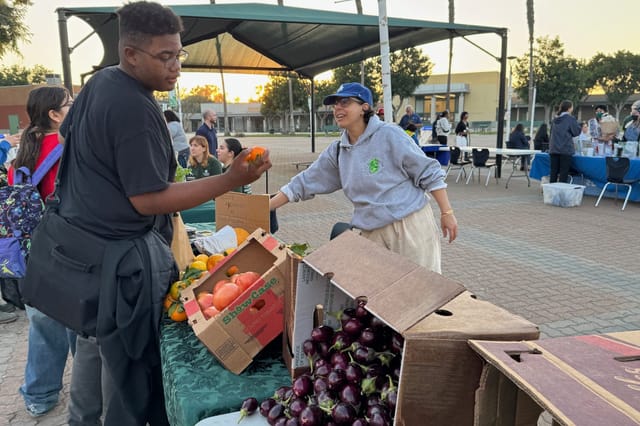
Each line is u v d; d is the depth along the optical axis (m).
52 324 2.81
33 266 1.80
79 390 2.10
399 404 1.03
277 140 40.75
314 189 2.88
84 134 1.64
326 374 1.32
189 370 1.66
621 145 10.84
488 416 0.92
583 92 36.75
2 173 3.39
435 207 9.48
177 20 1.65
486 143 29.47
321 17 9.34
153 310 1.84
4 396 3.16
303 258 1.52
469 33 11.53
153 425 1.97
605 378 0.79
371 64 34.19
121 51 1.63
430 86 65.88
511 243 6.80
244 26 11.17
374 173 2.56
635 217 8.45
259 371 1.70
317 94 51.16
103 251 1.70
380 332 1.29
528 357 0.87
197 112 77.25
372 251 1.39
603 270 5.57
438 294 1.09
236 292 1.78
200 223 4.23
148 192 1.60
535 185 12.54
